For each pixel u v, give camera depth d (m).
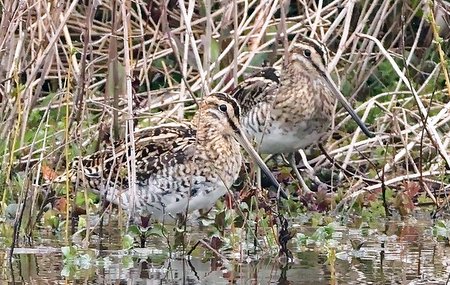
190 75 15.16
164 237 10.98
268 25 14.82
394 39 15.46
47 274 9.56
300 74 13.61
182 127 11.98
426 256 10.37
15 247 10.70
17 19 12.42
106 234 11.27
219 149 11.35
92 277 9.45
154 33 14.36
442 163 13.05
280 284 9.20
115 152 11.50
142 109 14.08
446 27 15.41
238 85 13.68
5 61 12.71
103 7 15.36
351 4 14.37
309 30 15.23
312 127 13.56
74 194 11.41
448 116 13.77
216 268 9.86
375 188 12.98
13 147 11.91
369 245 10.91
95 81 15.16
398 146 13.91
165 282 9.29
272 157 14.02
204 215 12.08
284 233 10.38
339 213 12.62
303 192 13.24
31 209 11.12
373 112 14.86
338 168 13.83
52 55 12.77
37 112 13.99
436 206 12.66
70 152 12.73
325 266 9.95
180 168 11.13
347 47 15.34
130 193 11.02
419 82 15.46
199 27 15.59
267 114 13.37
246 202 12.30
